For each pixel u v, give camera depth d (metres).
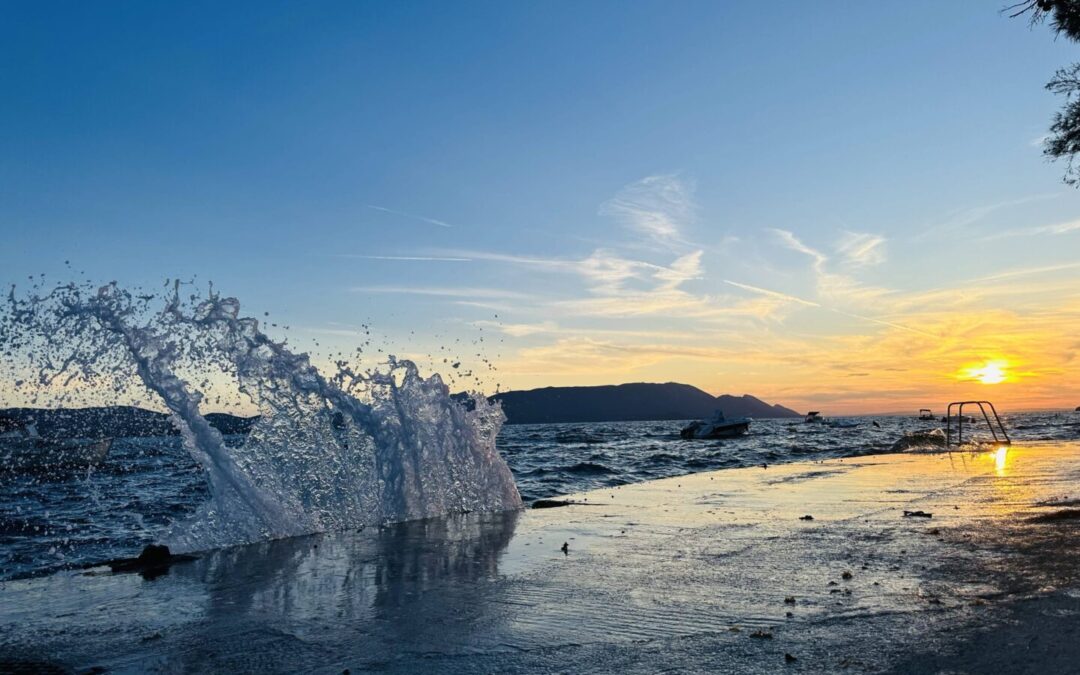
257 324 6.70
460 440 7.86
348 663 2.64
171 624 3.29
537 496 11.84
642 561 4.41
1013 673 2.22
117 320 6.15
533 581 3.95
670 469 18.78
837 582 3.65
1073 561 3.83
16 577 5.41
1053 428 37.75
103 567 4.88
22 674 2.63
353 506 6.91
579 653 2.65
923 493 7.78
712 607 3.24
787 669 2.37
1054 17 6.22
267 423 6.66
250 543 5.86
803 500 7.57
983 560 3.99
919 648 2.52
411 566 4.55
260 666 2.64
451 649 2.75
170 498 10.06
